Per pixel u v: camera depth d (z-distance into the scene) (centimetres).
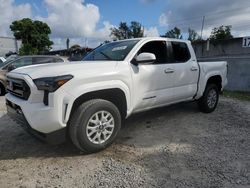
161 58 486
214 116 586
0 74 973
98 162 351
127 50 442
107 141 385
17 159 364
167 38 509
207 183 297
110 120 385
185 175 315
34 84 337
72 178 311
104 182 301
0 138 447
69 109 339
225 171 324
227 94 969
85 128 355
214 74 604
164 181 302
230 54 1330
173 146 406
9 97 393
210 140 432
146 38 471
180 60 527
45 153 382
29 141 430
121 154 376
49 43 5666
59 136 350
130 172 323
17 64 1009
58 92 330
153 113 601
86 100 372
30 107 336
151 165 341
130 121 539
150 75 446
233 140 433
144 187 290
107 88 376
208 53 1459
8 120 561
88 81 356
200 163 346
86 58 500
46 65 385
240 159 358
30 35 5400
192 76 542
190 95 548
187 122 535
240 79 1120
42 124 331
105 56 461
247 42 993
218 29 3397
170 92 495
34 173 324
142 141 428
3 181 305
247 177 309
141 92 436
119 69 398
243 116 594
